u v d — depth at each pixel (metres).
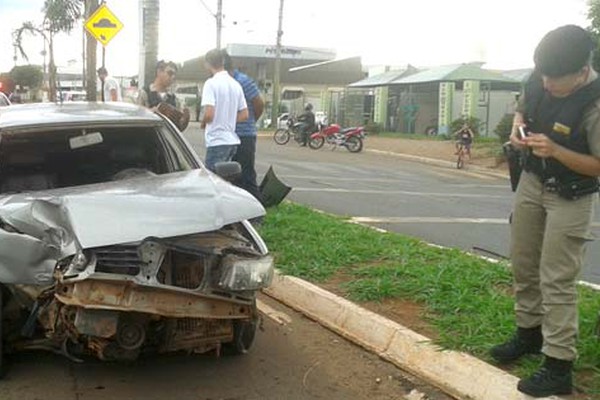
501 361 4.75
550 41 3.95
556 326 4.18
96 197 4.66
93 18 16.03
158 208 4.56
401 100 35.03
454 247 8.84
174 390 4.72
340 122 38.25
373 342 5.54
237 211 4.71
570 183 4.08
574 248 4.14
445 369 4.89
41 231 4.49
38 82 56.12
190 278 4.50
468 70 31.48
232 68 9.31
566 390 4.22
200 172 5.60
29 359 5.11
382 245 7.94
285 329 5.96
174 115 9.59
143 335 4.43
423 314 5.80
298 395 4.73
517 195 4.48
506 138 22.92
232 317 4.54
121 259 4.32
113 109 6.41
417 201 13.55
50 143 6.09
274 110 40.09
